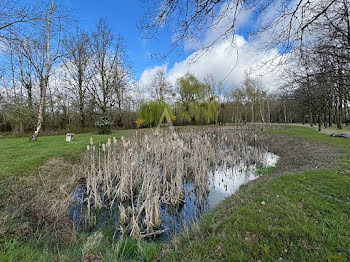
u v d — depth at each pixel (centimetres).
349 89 993
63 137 1169
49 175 489
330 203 290
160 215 394
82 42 1772
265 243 214
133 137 1041
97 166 637
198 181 507
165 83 2788
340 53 450
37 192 391
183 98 2683
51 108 1758
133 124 2292
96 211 401
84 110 1862
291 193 337
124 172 488
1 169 463
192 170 631
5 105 905
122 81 1942
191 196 497
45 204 319
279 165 694
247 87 2356
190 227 321
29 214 299
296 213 267
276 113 3541
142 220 358
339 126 1609
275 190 363
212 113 2533
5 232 245
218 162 798
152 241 294
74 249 247
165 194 467
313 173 428
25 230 260
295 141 1004
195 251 220
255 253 200
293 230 228
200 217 348
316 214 263
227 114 3073
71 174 542
